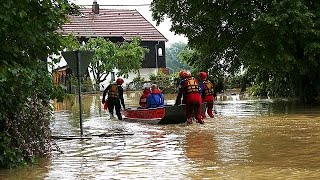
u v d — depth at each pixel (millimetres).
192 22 26781
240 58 23938
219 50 27734
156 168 9078
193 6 25719
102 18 69562
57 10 9617
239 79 46375
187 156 10336
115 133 14789
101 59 55219
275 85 32719
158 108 17562
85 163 9766
